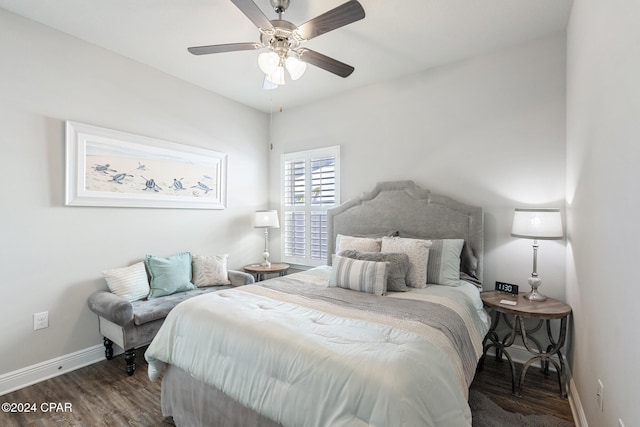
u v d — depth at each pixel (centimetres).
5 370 226
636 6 105
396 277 235
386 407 107
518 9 221
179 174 338
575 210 209
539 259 261
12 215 230
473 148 291
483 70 286
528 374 247
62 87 254
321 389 123
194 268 336
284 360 137
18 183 232
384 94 345
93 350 271
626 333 113
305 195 411
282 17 231
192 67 314
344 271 241
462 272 274
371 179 354
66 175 255
